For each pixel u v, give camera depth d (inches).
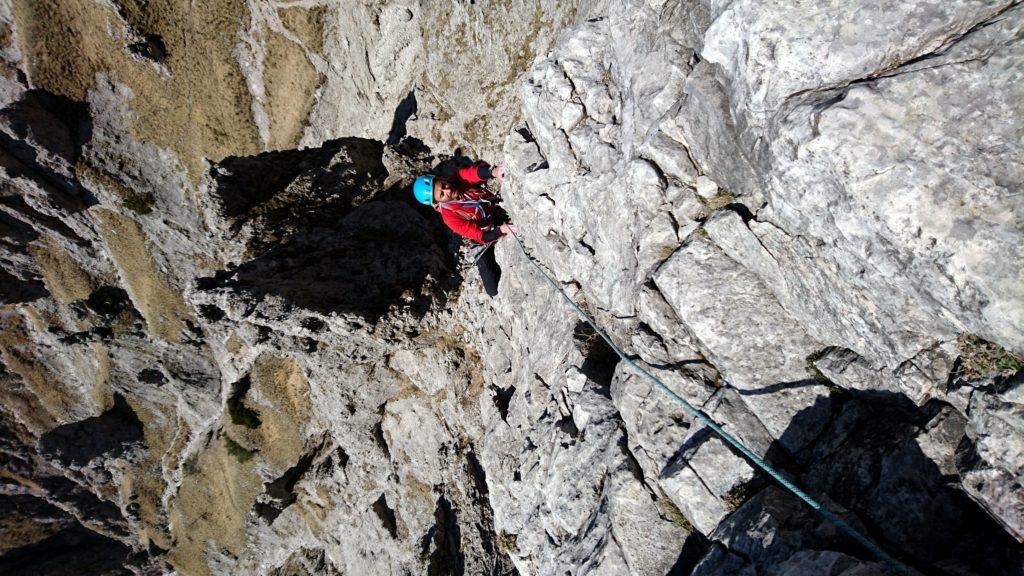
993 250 108.7
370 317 356.8
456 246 400.8
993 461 123.3
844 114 121.3
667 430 219.6
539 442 322.7
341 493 626.8
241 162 440.1
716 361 204.5
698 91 173.3
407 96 414.0
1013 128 105.1
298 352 373.7
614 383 259.4
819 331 181.6
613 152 236.2
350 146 451.8
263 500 674.2
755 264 189.9
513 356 384.5
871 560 143.0
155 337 829.8
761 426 190.7
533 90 271.7
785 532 161.8
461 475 460.8
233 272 359.3
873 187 120.2
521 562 382.6
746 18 138.2
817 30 126.6
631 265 236.7
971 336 129.5
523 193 298.7
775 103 140.1
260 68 519.8
